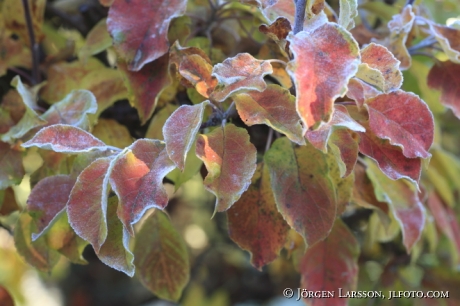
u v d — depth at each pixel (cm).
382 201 67
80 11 79
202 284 124
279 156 62
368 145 59
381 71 57
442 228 77
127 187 55
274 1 61
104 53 79
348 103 60
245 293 123
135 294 131
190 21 68
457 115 66
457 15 83
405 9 66
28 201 60
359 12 77
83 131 58
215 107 58
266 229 63
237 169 56
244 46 71
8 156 65
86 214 55
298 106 52
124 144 69
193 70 59
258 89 55
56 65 71
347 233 69
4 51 71
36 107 68
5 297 69
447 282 82
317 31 54
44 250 66
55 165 65
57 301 134
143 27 62
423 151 58
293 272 103
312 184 61
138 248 69
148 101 63
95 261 129
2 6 73
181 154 55
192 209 121
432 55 68
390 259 83
